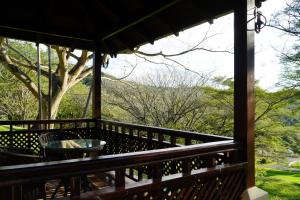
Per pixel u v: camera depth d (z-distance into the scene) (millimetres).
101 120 5023
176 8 3488
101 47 5102
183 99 9273
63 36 4734
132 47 4891
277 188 7367
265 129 8266
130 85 10234
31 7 4168
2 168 1404
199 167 2664
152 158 1921
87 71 10695
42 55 12523
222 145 2395
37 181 1467
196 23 3424
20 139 4602
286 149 8375
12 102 13250
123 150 4324
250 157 2578
